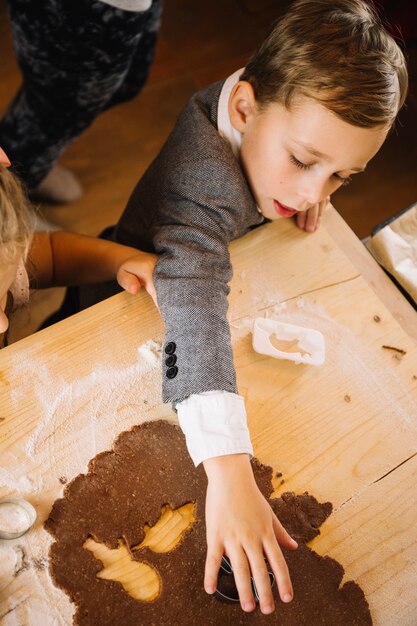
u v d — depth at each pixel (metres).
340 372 0.98
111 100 1.72
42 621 0.75
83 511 0.82
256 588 0.78
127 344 0.94
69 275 1.20
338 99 0.89
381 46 0.94
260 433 0.91
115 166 2.00
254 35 2.30
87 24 1.24
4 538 0.78
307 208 1.04
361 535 0.87
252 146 1.01
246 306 1.00
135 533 0.82
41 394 0.88
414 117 2.21
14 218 0.75
